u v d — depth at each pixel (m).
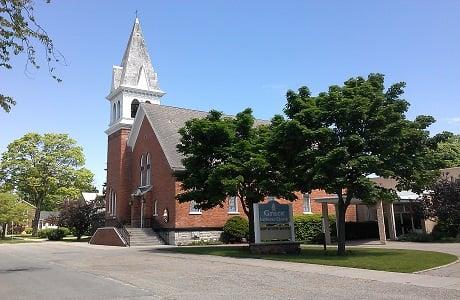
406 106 20.97
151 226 39.16
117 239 36.03
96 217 48.59
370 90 21.19
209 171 26.45
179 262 19.86
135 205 42.56
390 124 19.77
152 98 49.59
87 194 76.44
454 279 13.48
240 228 36.44
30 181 65.19
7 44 13.41
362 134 20.61
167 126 42.00
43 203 74.19
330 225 38.09
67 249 31.56
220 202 27.19
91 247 33.97
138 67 49.84
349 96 21.33
